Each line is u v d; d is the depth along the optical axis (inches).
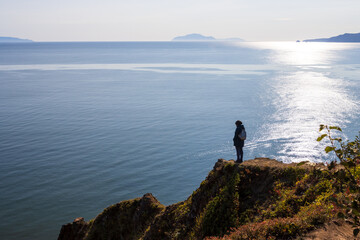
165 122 3563.0
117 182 1980.8
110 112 4074.8
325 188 367.2
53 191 1836.9
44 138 2925.7
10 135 3011.8
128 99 4950.8
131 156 2471.7
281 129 3073.3
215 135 3036.4
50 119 3673.7
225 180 504.7
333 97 4544.8
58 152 2546.8
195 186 1942.7
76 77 7514.8
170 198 1784.0
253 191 466.0
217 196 478.0
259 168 491.2
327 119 3376.0
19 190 1844.2
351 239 234.8
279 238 274.1
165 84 6382.9
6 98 4879.4
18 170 2160.4
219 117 3750.0
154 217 649.0
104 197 1776.6
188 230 505.7
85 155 2485.2
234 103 4520.2
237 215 437.7
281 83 6127.0
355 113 3572.8
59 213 1583.4
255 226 304.2
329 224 266.8
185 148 2667.3
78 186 1913.1
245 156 2394.2
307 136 2807.6
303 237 260.1
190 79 7042.3
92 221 797.9
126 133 3132.4
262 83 6215.6
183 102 4680.1
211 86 6043.3
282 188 436.1
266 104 4355.3
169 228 550.6
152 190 1881.2
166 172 2153.1
